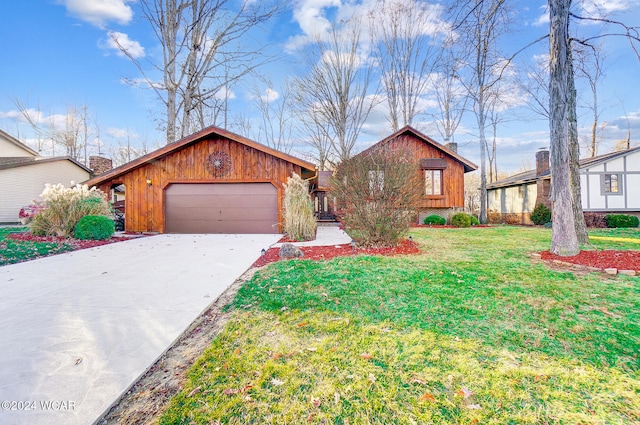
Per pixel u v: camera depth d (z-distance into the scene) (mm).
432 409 1664
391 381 1905
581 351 2219
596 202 15852
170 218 11016
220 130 10438
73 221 9039
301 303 3264
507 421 1572
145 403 1766
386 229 6855
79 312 3119
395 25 19688
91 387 1887
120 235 10188
